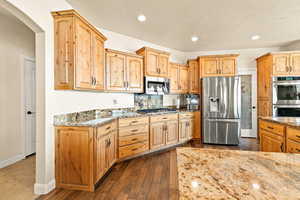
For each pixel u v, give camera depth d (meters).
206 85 3.87
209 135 3.86
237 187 0.60
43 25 1.81
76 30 1.93
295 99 3.42
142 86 3.32
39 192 1.87
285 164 0.80
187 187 0.61
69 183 1.97
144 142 3.08
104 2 2.23
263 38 3.67
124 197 1.81
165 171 2.44
